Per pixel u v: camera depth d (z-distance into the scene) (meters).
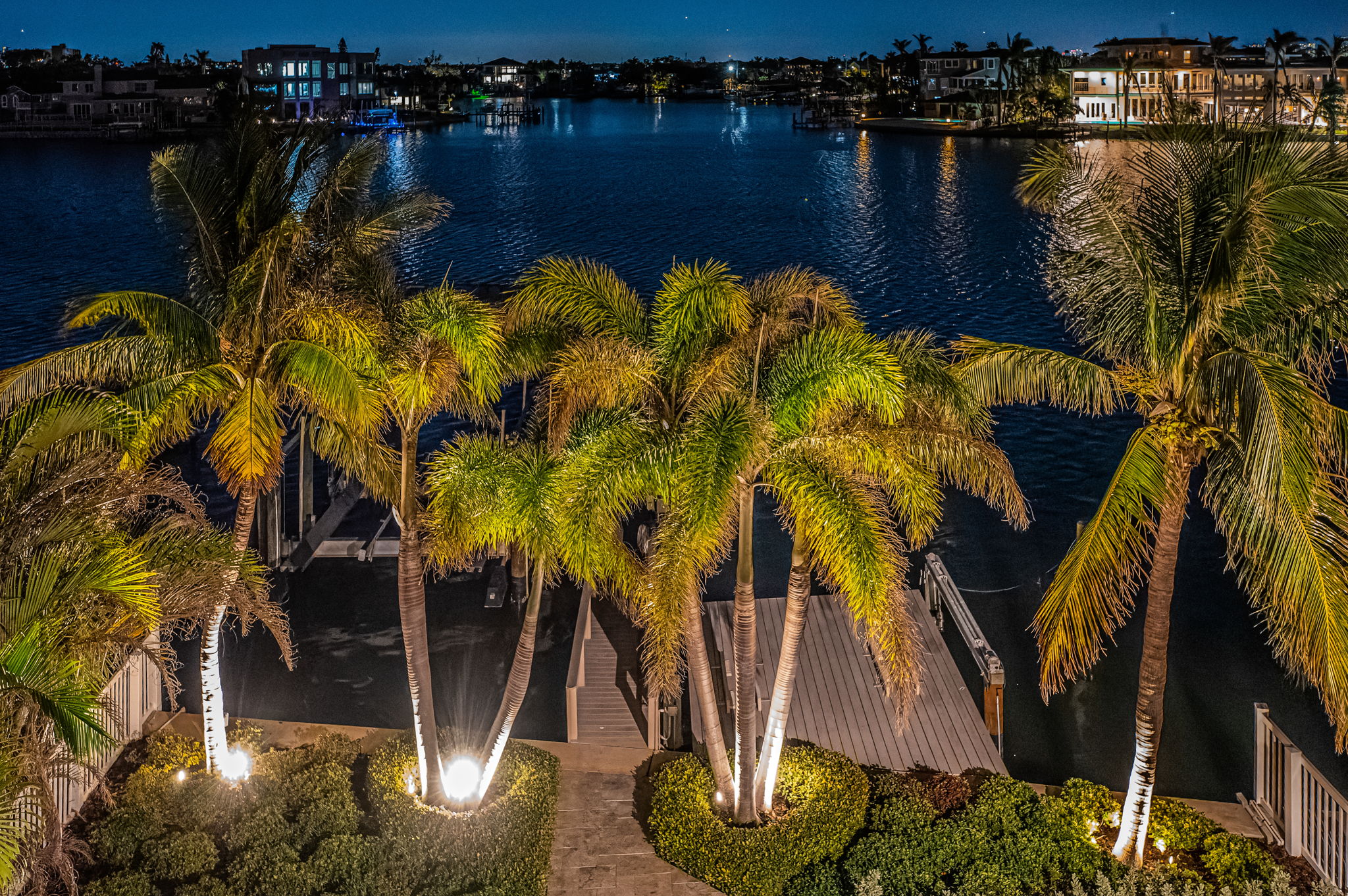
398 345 16.36
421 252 87.31
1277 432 12.13
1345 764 22.92
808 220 102.44
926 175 133.00
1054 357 14.94
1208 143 13.73
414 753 18.81
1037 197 15.00
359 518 34.78
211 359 16.70
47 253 85.88
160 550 16.05
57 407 13.79
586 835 17.69
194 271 17.75
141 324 16.38
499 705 24.98
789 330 15.02
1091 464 41.06
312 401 16.59
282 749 20.14
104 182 129.50
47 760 12.80
